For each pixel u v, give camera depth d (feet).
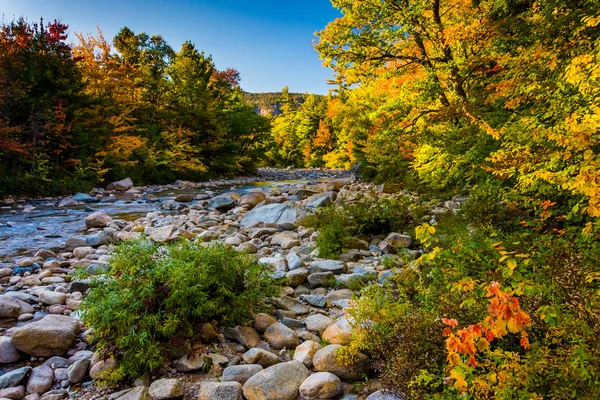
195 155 95.30
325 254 21.13
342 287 16.61
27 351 11.09
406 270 13.74
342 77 37.01
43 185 50.49
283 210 32.50
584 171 6.48
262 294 14.08
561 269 7.31
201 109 95.35
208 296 12.57
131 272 11.62
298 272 17.31
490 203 18.44
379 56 34.22
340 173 126.93
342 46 33.35
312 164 166.20
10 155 50.65
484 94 23.35
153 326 11.25
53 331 11.41
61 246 25.94
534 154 11.26
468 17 28.63
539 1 17.97
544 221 12.51
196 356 11.07
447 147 25.80
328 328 12.05
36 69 56.54
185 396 9.70
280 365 10.15
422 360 8.59
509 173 12.43
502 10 24.16
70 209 42.80
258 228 28.60
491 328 5.25
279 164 181.47
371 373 10.05
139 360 10.22
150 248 12.78
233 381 9.95
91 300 11.26
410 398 8.00
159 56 106.93
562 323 6.42
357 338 10.04
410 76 39.37
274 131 191.62
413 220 25.03
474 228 16.79
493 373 5.98
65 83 58.80
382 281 15.98
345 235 22.88
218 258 13.53
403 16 29.22
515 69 16.30
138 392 9.34
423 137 29.94
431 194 34.01
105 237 25.30
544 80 14.02
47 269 19.36
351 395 9.40
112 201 50.47
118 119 69.15
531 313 7.44
